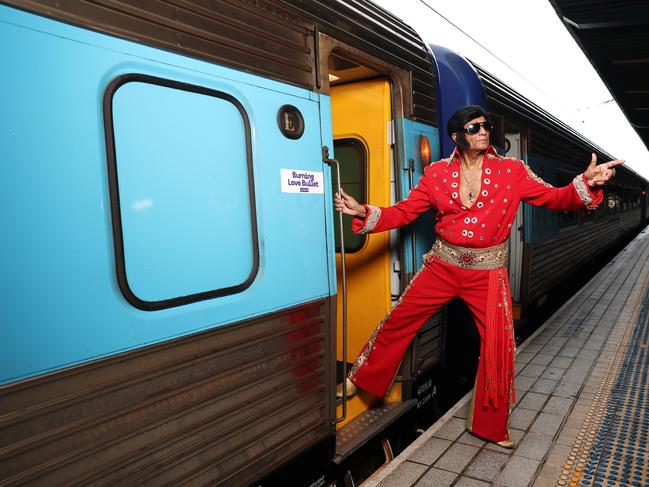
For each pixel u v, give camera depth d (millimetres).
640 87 8055
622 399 3621
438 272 2775
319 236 2236
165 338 1563
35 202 1246
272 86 1994
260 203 1913
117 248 1425
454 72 3574
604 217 11281
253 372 1891
